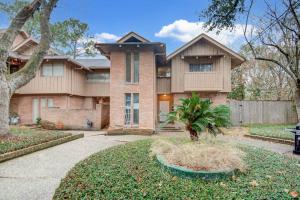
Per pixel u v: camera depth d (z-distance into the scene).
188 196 3.24
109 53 15.29
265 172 4.11
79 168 4.65
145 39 14.02
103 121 16.59
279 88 23.70
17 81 9.48
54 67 17.41
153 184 3.63
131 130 13.33
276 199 3.11
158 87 18.05
